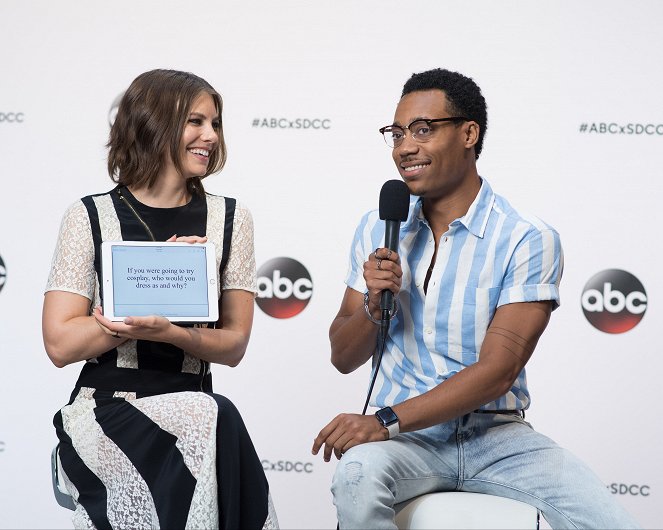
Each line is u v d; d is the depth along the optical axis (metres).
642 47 3.45
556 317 3.49
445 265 2.46
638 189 3.46
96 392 2.45
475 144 2.48
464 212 2.48
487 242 2.44
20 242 3.62
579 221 3.47
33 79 3.62
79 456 2.38
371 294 2.32
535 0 3.48
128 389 2.45
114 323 2.29
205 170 2.59
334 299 3.57
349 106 3.55
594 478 2.29
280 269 3.58
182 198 2.61
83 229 2.49
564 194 3.48
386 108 3.54
